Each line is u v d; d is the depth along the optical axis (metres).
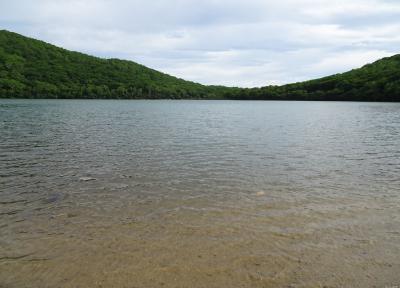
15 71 167.25
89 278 7.90
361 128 38.78
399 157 21.78
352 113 66.81
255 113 70.44
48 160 20.47
